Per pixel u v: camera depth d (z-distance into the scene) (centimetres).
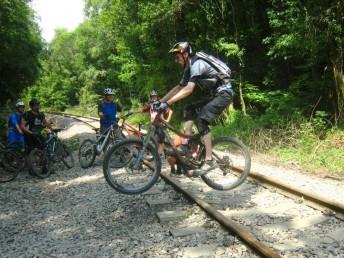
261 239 535
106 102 1256
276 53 1612
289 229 568
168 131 673
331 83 1449
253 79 1970
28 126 1166
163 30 2002
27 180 1112
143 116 2778
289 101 1575
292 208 652
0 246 596
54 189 963
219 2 1917
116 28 2447
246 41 1942
